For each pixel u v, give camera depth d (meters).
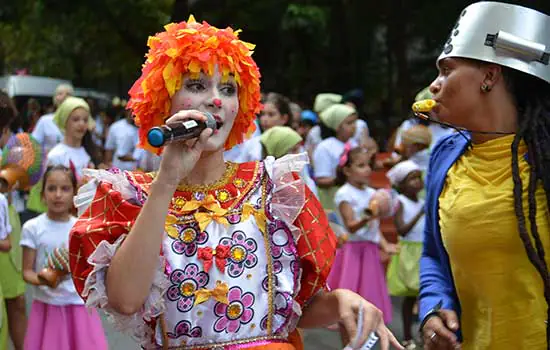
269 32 21.25
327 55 21.05
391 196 7.30
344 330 2.62
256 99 2.79
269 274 2.63
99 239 2.51
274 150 6.73
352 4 19.62
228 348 2.56
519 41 2.85
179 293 2.54
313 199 2.78
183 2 20.50
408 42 19.47
